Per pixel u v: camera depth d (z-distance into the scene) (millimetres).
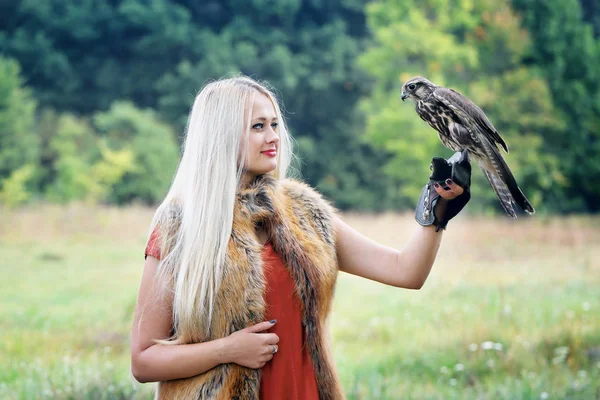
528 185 24016
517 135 22797
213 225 2406
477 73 22906
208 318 2385
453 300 10836
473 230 19750
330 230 2623
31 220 19781
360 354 7559
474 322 8484
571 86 24234
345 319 9664
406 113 23500
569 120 24312
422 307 10312
